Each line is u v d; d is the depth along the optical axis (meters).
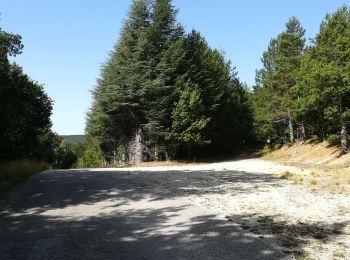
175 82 38.56
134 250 6.71
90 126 49.88
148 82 36.19
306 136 45.78
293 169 24.02
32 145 36.78
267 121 48.94
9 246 6.95
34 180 15.54
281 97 43.50
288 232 7.83
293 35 42.94
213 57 49.25
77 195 12.02
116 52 40.91
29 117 33.84
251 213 9.61
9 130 29.81
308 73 33.97
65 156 83.56
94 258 6.32
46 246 6.95
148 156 39.69
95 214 9.46
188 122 37.34
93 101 45.53
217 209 10.01
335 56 31.28
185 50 39.69
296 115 37.81
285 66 42.66
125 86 37.69
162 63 37.16
